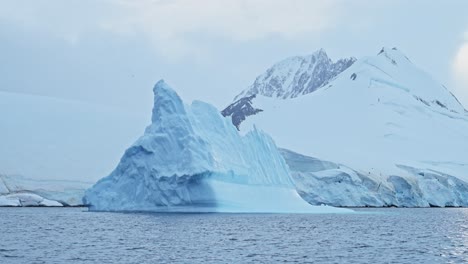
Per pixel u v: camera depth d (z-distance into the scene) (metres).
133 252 53.97
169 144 97.50
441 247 62.97
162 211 98.81
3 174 153.62
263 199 105.31
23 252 53.41
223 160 99.38
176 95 100.12
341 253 56.50
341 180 170.75
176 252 54.47
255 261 50.38
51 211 118.31
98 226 78.75
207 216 97.50
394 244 65.38
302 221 97.62
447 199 195.38
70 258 50.16
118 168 103.00
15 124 176.25
